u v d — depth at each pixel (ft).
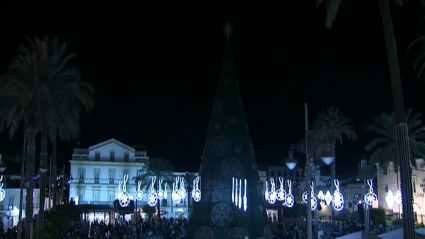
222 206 80.28
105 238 138.10
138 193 143.02
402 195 52.80
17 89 99.09
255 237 79.77
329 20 58.70
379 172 225.97
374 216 167.94
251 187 82.89
